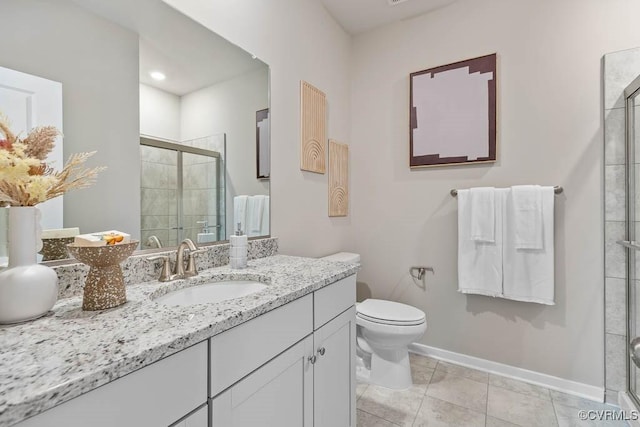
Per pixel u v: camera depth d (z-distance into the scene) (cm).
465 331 208
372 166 246
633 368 155
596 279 170
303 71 195
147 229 113
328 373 117
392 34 236
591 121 171
